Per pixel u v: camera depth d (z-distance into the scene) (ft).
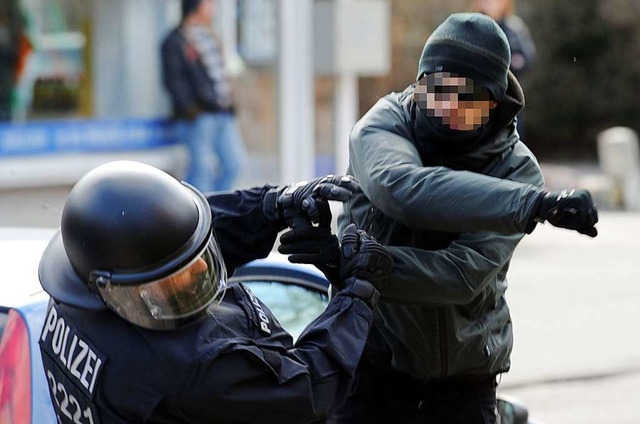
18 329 24.66
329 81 84.69
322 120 85.10
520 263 91.09
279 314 31.83
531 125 194.08
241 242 25.89
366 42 83.46
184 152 78.28
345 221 26.76
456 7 161.38
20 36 73.97
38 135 73.77
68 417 21.59
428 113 24.35
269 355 21.22
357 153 25.07
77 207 20.68
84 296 20.94
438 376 26.03
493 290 25.95
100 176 21.03
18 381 23.98
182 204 20.94
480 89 23.97
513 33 89.45
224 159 79.25
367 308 22.74
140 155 77.41
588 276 85.25
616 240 103.81
